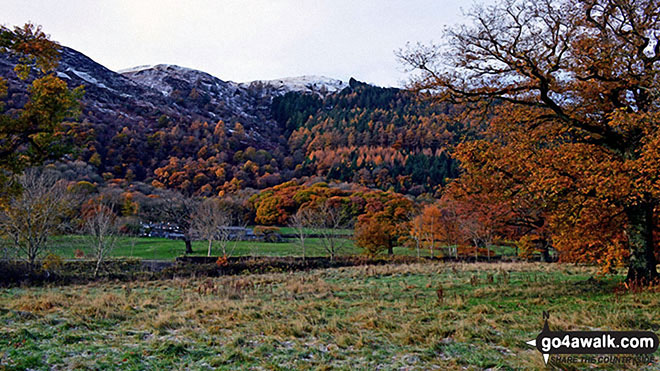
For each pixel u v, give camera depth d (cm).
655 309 995
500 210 1731
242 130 17762
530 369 632
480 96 1400
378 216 5519
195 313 1177
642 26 1185
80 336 834
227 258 3722
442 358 713
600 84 1302
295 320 1046
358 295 1670
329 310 1247
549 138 1485
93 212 4872
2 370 602
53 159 1533
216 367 667
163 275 3156
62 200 3228
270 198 7500
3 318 988
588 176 1083
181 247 5241
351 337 855
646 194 1112
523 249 3756
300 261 3750
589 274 2127
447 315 1073
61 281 2720
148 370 641
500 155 1270
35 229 2894
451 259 4272
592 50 1177
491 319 1005
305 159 15275
